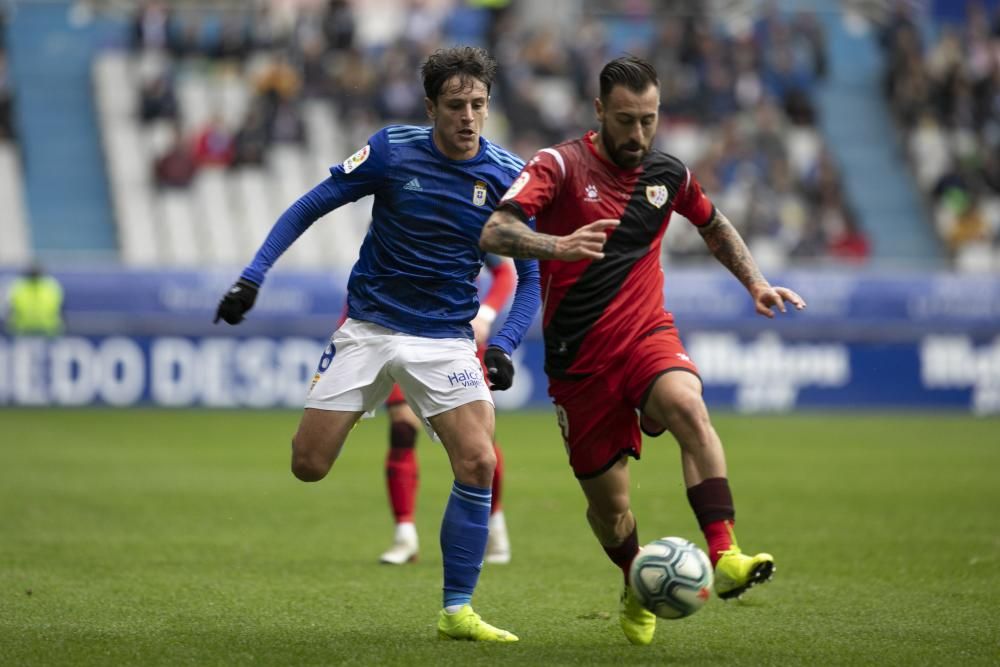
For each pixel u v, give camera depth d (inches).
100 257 3535.9
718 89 3905.0
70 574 1072.8
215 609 917.8
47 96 3882.9
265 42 3937.0
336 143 3725.4
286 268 3065.9
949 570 1121.4
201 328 3016.7
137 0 4151.1
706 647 792.9
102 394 2987.2
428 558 1197.7
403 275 824.9
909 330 3255.4
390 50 3801.7
